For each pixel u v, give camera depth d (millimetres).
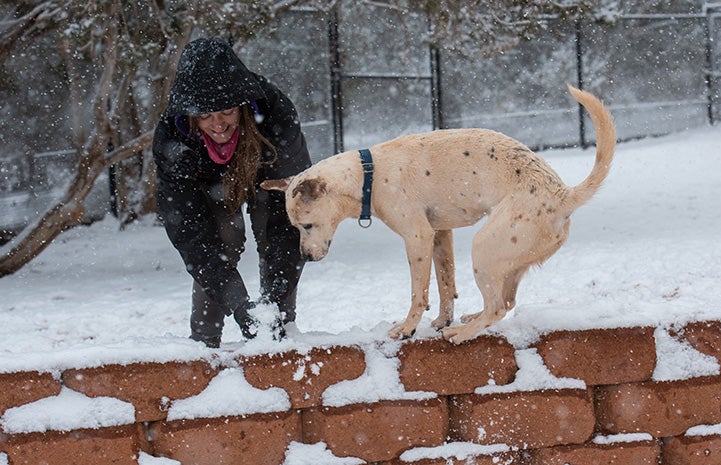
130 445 3457
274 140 4059
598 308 3869
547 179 3674
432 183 3791
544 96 15547
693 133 15969
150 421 3533
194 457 3547
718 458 3814
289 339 3670
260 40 12359
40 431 3406
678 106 16328
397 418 3676
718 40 16469
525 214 3623
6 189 11398
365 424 3652
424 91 14336
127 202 11766
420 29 14102
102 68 10070
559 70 15562
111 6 8359
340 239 9836
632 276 6805
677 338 3838
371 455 3668
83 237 11195
